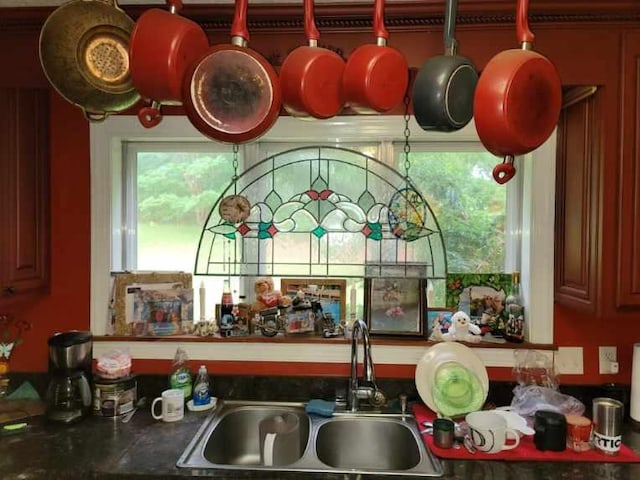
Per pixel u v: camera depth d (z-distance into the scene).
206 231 1.83
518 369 1.75
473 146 1.97
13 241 1.63
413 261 1.92
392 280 1.89
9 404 1.72
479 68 1.35
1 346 1.79
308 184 1.98
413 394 1.81
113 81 1.10
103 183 1.88
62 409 1.60
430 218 1.96
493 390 1.77
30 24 1.42
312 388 1.83
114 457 1.36
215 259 1.99
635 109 1.39
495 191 1.98
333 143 1.97
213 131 0.92
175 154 2.05
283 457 1.47
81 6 1.07
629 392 1.73
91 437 1.49
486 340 1.84
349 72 0.94
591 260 1.51
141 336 1.86
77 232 1.88
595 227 1.48
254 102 0.92
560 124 1.74
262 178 1.98
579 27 1.36
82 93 1.13
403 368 1.82
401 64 0.95
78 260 1.89
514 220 1.96
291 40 1.39
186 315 1.92
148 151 2.03
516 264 1.95
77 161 1.88
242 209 1.72
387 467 1.63
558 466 1.33
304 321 1.88
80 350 1.64
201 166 2.04
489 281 1.95
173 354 1.86
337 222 1.82
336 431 1.66
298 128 1.87
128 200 2.03
